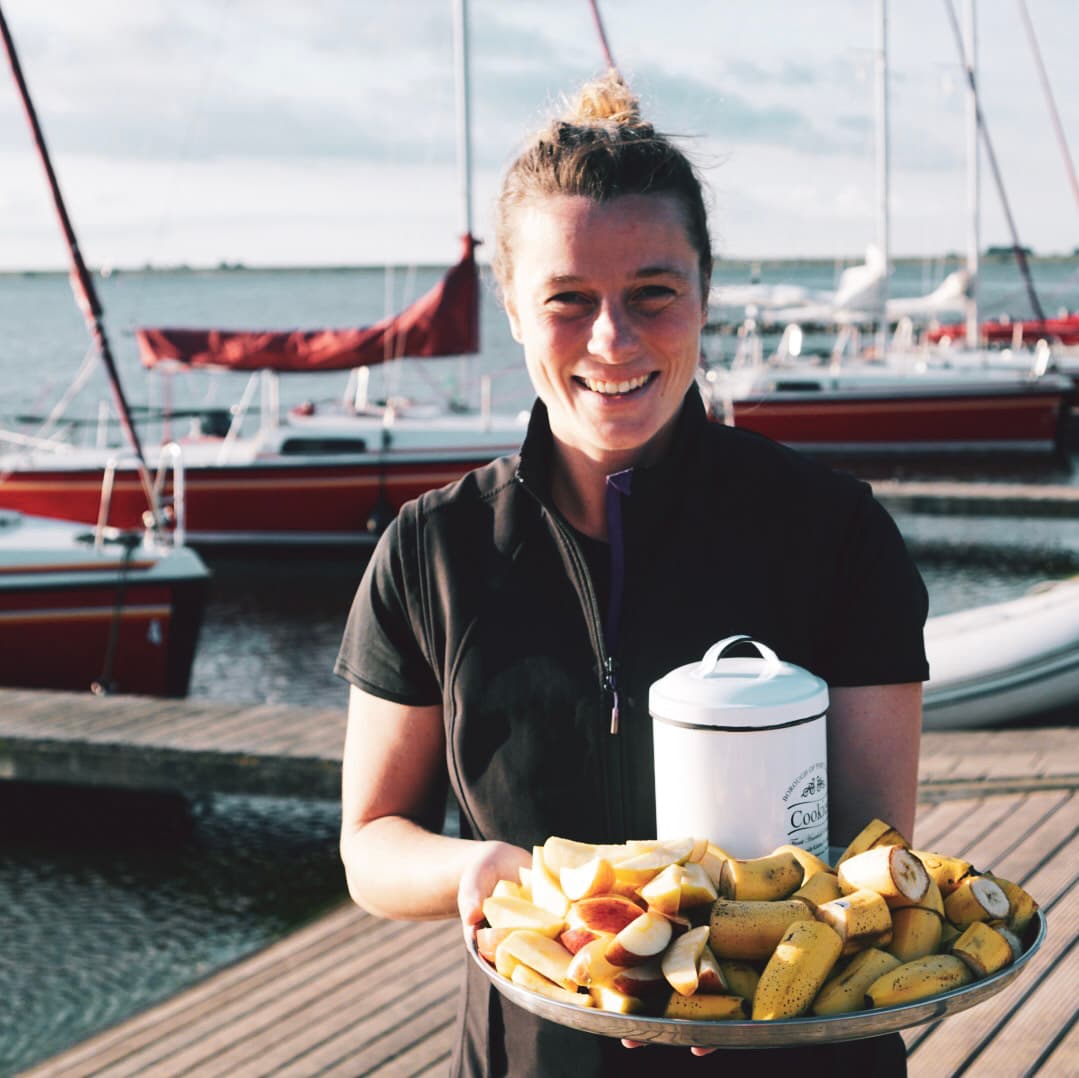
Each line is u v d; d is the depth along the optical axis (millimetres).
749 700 1158
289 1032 3838
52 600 8852
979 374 19891
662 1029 1016
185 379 38000
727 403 15008
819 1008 1031
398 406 16031
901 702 1329
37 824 7168
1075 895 4234
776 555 1328
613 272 1215
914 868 1114
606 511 1350
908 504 15164
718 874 1117
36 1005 5262
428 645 1403
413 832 1397
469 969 1419
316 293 148000
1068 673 6938
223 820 7207
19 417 15719
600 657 1326
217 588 13836
